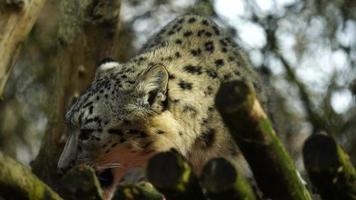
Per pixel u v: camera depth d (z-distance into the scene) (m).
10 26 4.92
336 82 13.80
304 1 13.80
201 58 7.43
